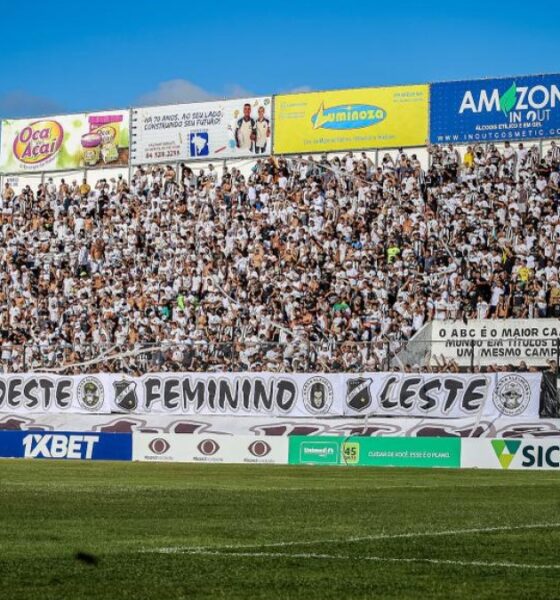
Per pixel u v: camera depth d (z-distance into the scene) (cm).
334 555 1644
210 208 6116
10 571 1473
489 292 5062
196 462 4434
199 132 6531
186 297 5744
